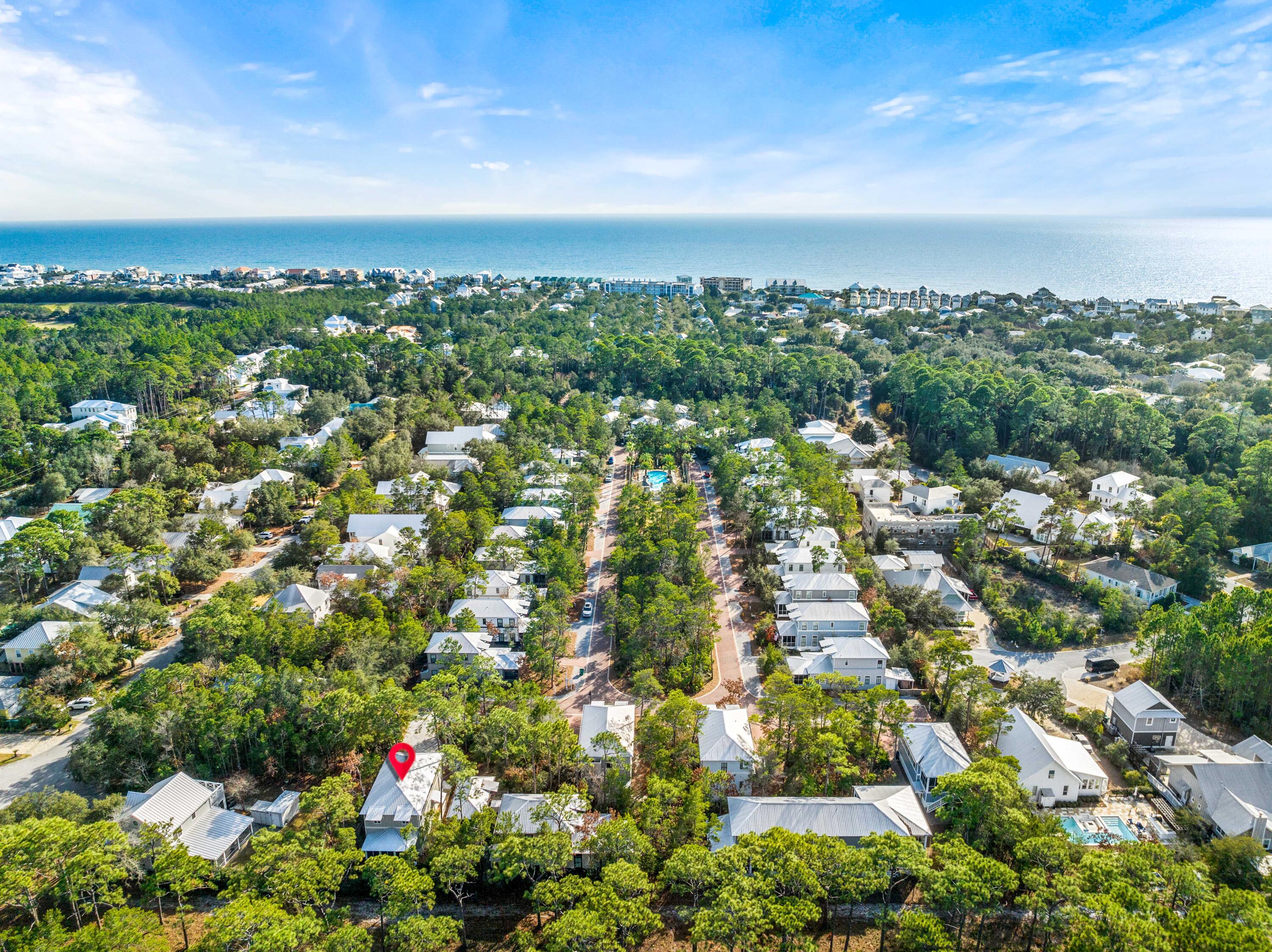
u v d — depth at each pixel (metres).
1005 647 116.50
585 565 142.88
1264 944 52.12
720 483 172.88
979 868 63.22
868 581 127.62
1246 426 169.38
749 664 111.62
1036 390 189.38
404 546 133.62
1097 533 140.00
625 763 82.00
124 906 68.69
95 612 116.00
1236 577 132.62
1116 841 77.00
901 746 91.12
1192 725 97.44
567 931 59.19
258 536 152.25
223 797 82.31
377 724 85.88
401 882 65.25
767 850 66.75
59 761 92.31
